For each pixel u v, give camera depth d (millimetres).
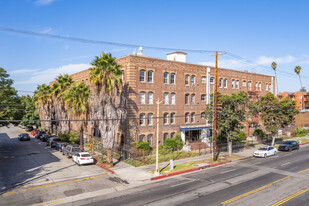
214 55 27578
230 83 44812
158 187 17938
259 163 26438
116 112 24719
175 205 14062
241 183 18594
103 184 18812
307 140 45594
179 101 36406
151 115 33281
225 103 29641
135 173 21906
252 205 13922
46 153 32062
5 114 34281
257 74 51469
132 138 30938
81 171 22656
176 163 26000
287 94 101375
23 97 63500
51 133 50000
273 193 16078
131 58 30938
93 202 14922
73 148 28703
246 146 37781
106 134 24094
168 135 35000
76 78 50719
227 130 29812
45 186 18234
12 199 15531
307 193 16062
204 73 39938
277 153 33344
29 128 70312
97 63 24141
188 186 17984
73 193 16688
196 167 24031
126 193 16641
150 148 32781
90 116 29312
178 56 40156
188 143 34656
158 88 33812
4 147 38000
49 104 44875
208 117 31406
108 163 24234
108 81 23375
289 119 36688
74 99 28609
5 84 36094
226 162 26906
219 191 16609
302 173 21672
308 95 97000
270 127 36938
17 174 21469
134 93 31172
